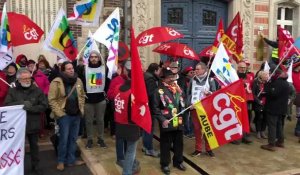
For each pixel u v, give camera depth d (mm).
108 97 6730
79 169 5992
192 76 7270
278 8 11695
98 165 6055
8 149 4926
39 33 6520
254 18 11148
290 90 7316
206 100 5715
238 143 7461
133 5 9641
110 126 7719
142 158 6484
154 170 5934
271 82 7008
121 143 5609
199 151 6688
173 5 10430
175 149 6012
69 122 5820
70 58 6621
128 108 5141
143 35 7543
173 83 5840
